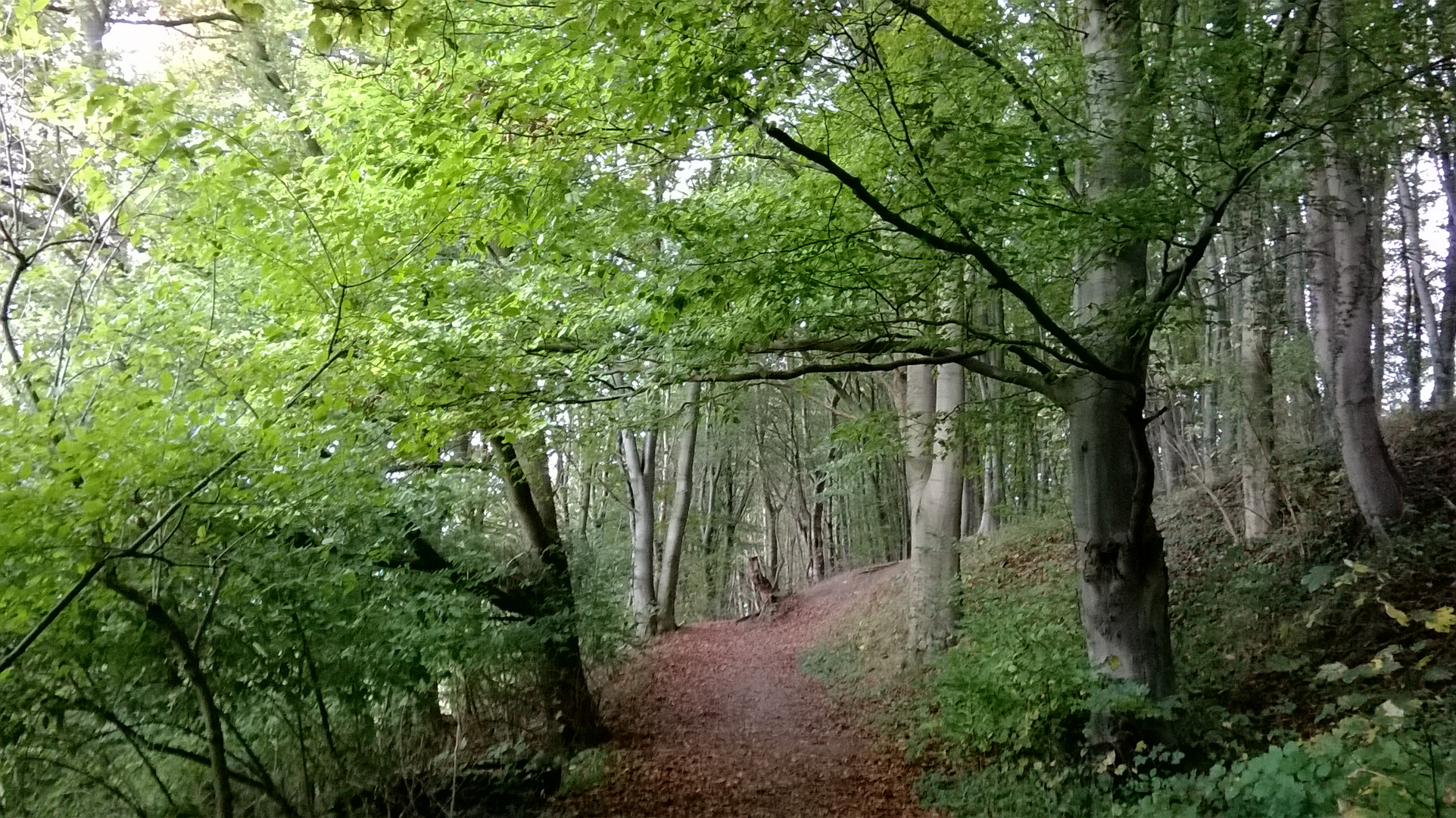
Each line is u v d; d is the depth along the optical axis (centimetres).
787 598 2372
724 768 938
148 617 522
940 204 498
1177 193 557
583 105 473
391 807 745
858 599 1900
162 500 492
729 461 2981
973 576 1473
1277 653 792
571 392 686
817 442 2733
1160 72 554
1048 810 654
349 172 546
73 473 396
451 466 805
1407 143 603
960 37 576
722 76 419
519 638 887
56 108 441
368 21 386
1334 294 932
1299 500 1027
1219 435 1508
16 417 403
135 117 396
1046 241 558
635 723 1140
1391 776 410
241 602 604
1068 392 714
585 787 880
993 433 947
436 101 496
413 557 804
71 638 514
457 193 505
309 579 627
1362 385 880
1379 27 539
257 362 509
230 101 961
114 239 554
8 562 440
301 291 528
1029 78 594
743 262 530
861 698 1184
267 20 887
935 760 846
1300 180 672
